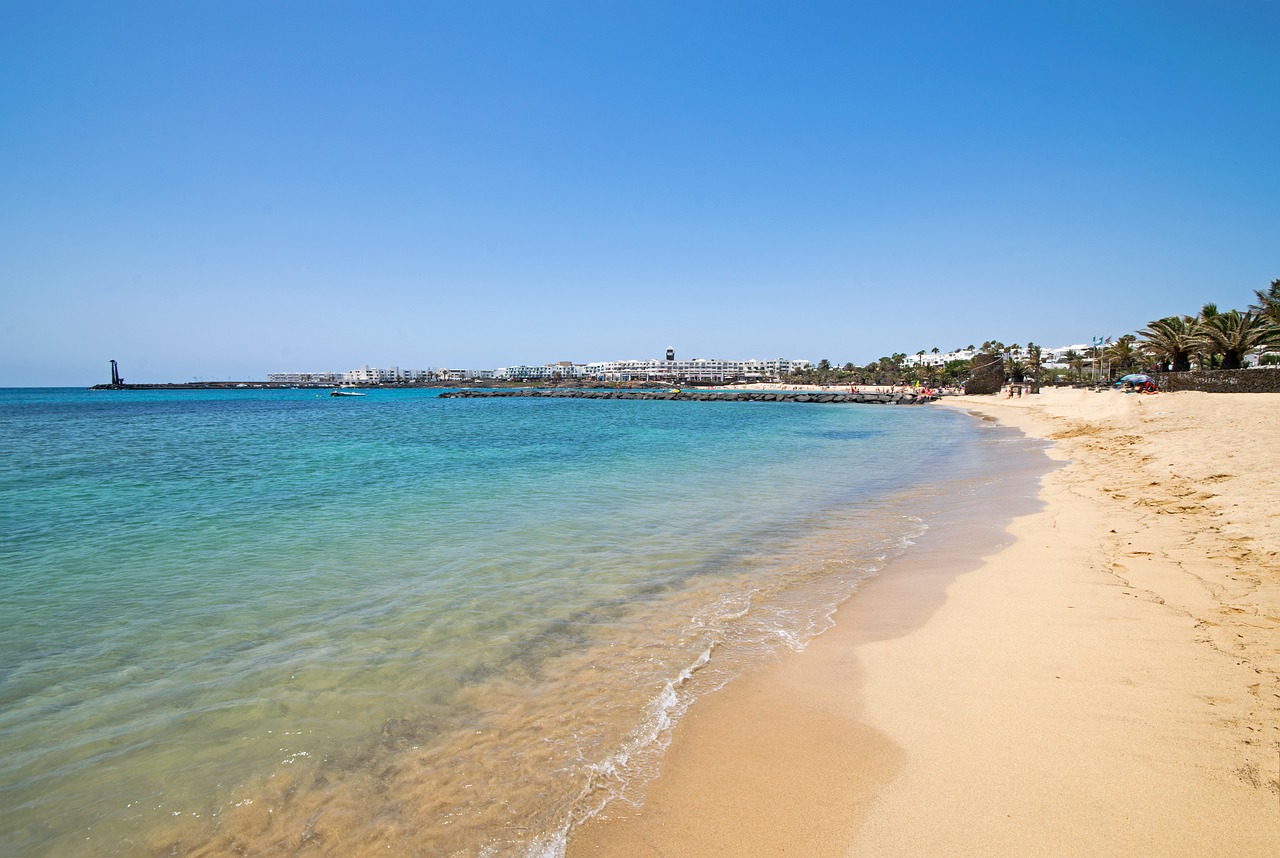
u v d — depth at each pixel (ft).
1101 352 346.13
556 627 22.39
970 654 19.04
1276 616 19.63
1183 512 34.76
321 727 15.94
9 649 20.48
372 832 12.28
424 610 24.02
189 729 15.83
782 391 509.35
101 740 15.35
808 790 13.08
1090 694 16.01
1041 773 13.03
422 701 17.20
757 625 22.49
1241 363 167.32
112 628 22.24
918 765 13.67
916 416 197.16
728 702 16.97
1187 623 19.76
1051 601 22.97
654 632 21.95
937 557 30.81
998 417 171.32
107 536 35.94
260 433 120.67
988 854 10.93
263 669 19.06
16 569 29.35
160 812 12.89
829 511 43.24
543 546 33.63
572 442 101.76
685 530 37.45
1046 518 37.52
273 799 13.28
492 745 15.14
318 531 37.11
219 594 25.84
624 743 15.11
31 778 13.94
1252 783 12.09
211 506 45.01
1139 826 11.26
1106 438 81.97
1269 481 39.04
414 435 116.67
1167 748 13.43
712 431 129.70
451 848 11.82
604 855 11.50
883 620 22.52
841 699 16.87
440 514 42.19
